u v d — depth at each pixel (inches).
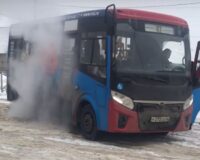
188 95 464.4
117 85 429.7
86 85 464.4
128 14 443.8
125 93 430.6
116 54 433.1
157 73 444.1
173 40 463.5
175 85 453.1
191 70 473.4
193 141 472.7
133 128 432.8
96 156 382.9
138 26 446.3
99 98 444.8
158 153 413.1
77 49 481.1
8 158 363.9
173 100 450.6
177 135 503.5
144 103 436.5
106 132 459.2
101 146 430.6
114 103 429.1
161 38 456.1
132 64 437.4
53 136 471.5
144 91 436.5
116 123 429.4
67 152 394.3
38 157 370.6
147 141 468.1
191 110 469.1
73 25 492.1
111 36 434.0
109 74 432.8
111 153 400.2
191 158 398.6
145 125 438.0
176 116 452.8
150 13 458.6
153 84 440.8
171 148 437.7
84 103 470.0
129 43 440.1
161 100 443.5
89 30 465.1
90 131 458.9
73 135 481.7
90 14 466.6
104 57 440.1
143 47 445.4
